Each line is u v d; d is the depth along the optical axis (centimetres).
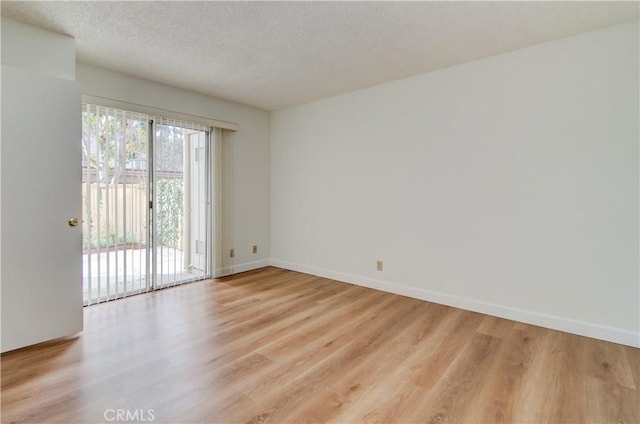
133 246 332
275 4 204
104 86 306
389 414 159
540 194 263
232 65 300
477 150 292
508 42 255
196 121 376
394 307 307
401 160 341
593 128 240
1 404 162
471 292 300
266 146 464
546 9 210
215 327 258
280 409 162
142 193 337
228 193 418
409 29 235
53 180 223
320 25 229
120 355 212
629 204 230
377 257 364
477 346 230
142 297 328
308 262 432
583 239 247
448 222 312
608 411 162
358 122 374
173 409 161
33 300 217
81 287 238
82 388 176
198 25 229
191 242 386
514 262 277
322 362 207
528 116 266
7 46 217
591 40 239
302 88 365
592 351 222
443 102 310
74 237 233
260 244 462
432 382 186
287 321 272
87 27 231
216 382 184
